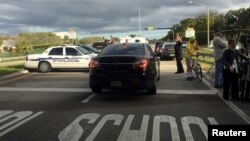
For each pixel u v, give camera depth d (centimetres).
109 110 1067
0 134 813
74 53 2353
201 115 998
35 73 2314
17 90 1494
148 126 876
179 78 1870
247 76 1188
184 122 917
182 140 761
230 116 984
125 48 1329
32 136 795
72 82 1759
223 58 1225
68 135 800
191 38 1770
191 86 1570
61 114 1016
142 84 1244
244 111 1049
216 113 1023
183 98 1272
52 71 2447
